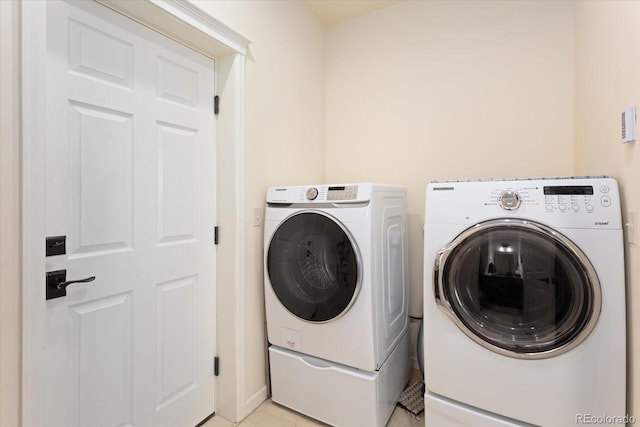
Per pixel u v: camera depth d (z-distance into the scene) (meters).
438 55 2.18
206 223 1.63
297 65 2.18
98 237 1.19
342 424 1.53
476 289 1.25
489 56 2.03
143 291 1.35
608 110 1.26
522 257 1.17
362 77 2.45
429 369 1.31
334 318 1.51
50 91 1.05
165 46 1.42
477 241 1.23
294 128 2.14
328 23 2.56
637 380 0.98
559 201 1.11
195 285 1.58
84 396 1.15
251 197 1.72
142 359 1.35
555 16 1.85
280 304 1.69
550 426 1.10
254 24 1.75
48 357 1.05
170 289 1.46
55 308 1.07
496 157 2.01
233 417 1.64
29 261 0.92
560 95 1.84
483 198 1.22
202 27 1.42
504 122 1.99
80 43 1.13
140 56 1.32
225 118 1.64
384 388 1.56
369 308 1.44
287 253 1.67
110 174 1.22
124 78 1.27
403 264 1.88
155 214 1.39
